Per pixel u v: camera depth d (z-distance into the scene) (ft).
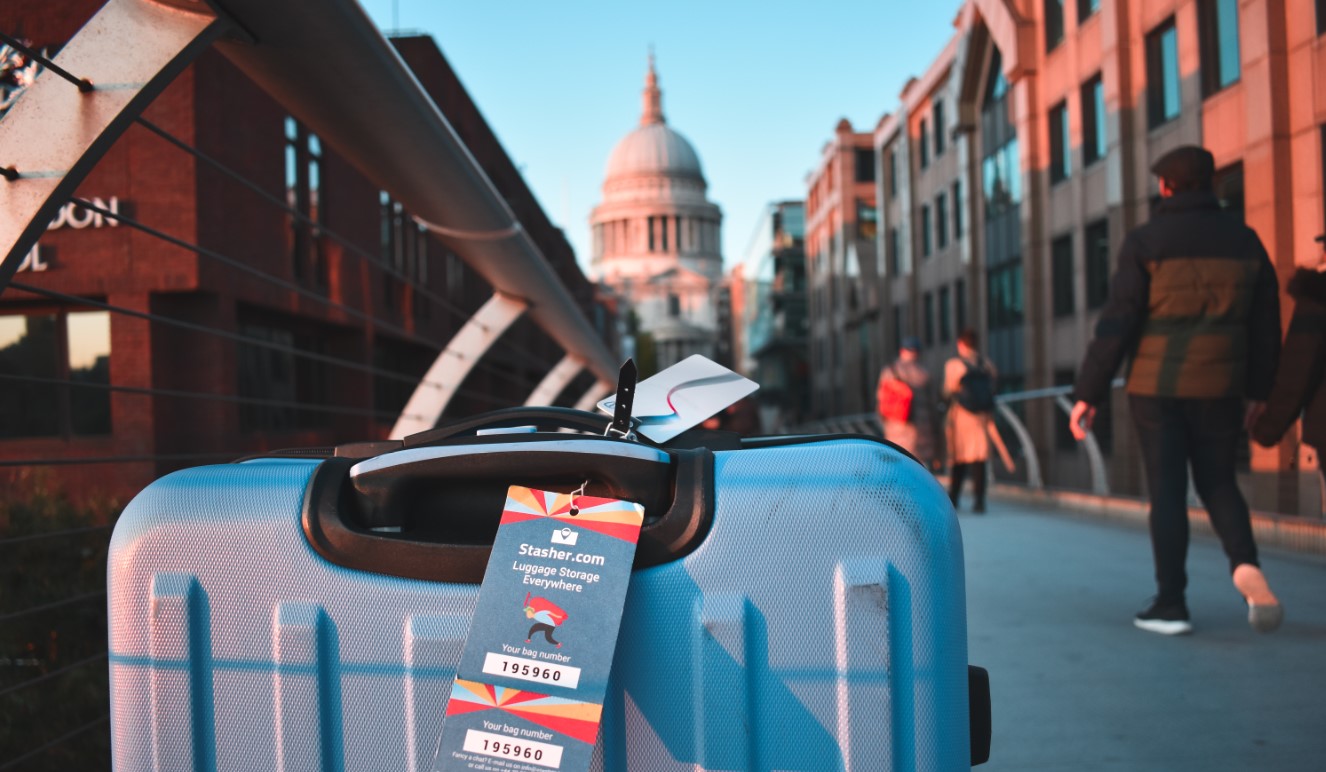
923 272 104.88
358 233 51.19
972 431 28.71
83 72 5.76
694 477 3.61
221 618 3.73
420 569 3.62
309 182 45.42
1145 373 11.23
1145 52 52.80
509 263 17.76
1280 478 31.50
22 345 35.27
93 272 34.32
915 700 3.51
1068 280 66.18
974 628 12.29
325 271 47.24
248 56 8.44
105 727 12.70
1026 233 70.23
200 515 3.78
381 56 9.07
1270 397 11.23
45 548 16.29
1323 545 16.78
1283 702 8.92
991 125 79.97
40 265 34.40
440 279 67.72
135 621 3.77
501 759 3.33
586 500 3.58
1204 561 16.56
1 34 5.39
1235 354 10.87
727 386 4.35
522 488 3.64
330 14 7.94
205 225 35.01
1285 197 38.45
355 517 3.87
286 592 3.70
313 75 9.02
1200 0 45.70
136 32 5.82
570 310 25.59
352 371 51.26
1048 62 67.72
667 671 3.53
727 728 3.49
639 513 3.53
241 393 39.78
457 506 3.92
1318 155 36.58
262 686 3.71
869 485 3.54
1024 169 70.13
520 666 3.39
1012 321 75.82
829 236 158.40
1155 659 10.48
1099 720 8.68
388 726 3.64
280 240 41.47
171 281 34.27
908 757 3.52
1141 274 11.15
